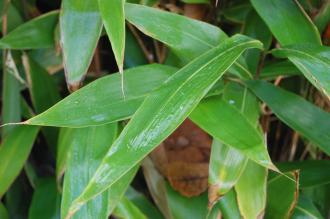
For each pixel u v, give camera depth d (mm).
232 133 572
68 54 615
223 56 568
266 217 684
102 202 609
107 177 529
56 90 790
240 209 629
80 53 616
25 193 839
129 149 533
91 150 626
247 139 566
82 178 618
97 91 600
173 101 543
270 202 680
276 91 650
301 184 706
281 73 669
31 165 825
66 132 708
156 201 749
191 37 614
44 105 781
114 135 630
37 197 764
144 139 534
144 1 689
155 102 547
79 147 630
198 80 551
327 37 693
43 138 872
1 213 758
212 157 609
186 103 540
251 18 719
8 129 764
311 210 698
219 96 606
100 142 629
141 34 794
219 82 627
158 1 707
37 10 820
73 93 593
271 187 683
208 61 565
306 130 627
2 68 805
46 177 815
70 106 587
